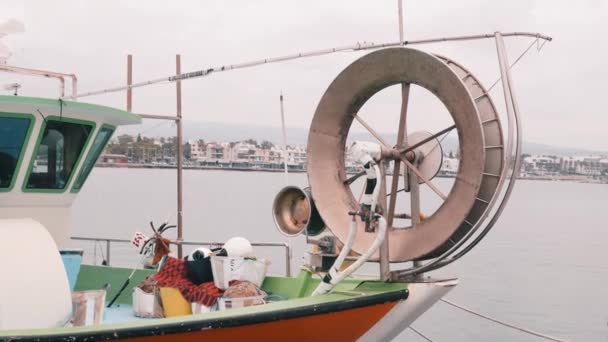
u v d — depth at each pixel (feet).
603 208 290.15
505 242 136.87
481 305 78.02
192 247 93.25
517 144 23.95
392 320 24.97
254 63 30.83
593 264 106.32
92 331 21.26
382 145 26.14
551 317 71.92
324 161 27.63
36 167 28.78
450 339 66.08
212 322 22.09
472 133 24.08
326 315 23.53
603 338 63.10
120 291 33.19
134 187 307.37
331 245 28.76
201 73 31.99
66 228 30.63
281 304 23.43
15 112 27.27
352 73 26.78
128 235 110.83
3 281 24.00
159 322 21.85
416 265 26.14
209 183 339.16
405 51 25.17
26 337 20.83
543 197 415.03
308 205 28.43
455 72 24.34
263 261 30.35
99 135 30.73
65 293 25.62
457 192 24.57
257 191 278.05
